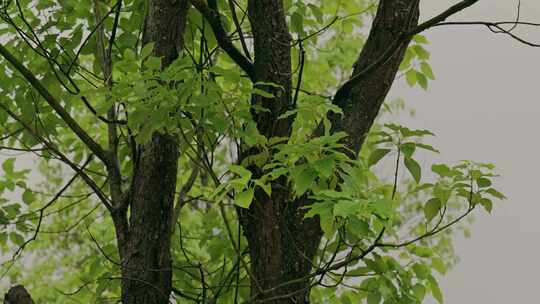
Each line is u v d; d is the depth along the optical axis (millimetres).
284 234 3723
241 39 3984
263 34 3771
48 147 4156
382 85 3877
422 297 4035
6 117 4844
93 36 4703
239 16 5129
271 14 3773
